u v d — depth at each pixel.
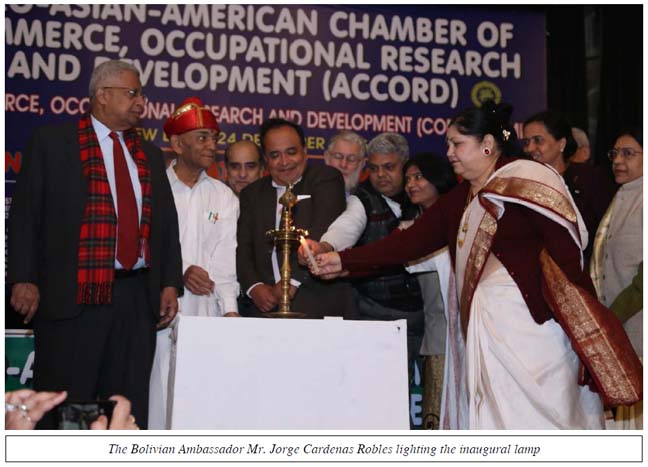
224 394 2.78
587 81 6.07
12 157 5.35
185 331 2.79
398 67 5.79
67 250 3.57
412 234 3.66
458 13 5.87
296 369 2.84
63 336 3.56
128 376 3.64
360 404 2.87
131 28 5.54
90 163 3.64
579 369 3.24
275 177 4.38
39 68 5.44
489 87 5.87
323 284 4.21
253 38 5.66
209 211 4.34
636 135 4.35
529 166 3.28
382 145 4.61
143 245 3.68
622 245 4.23
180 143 4.32
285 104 5.66
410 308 4.43
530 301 3.21
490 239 3.29
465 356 3.51
